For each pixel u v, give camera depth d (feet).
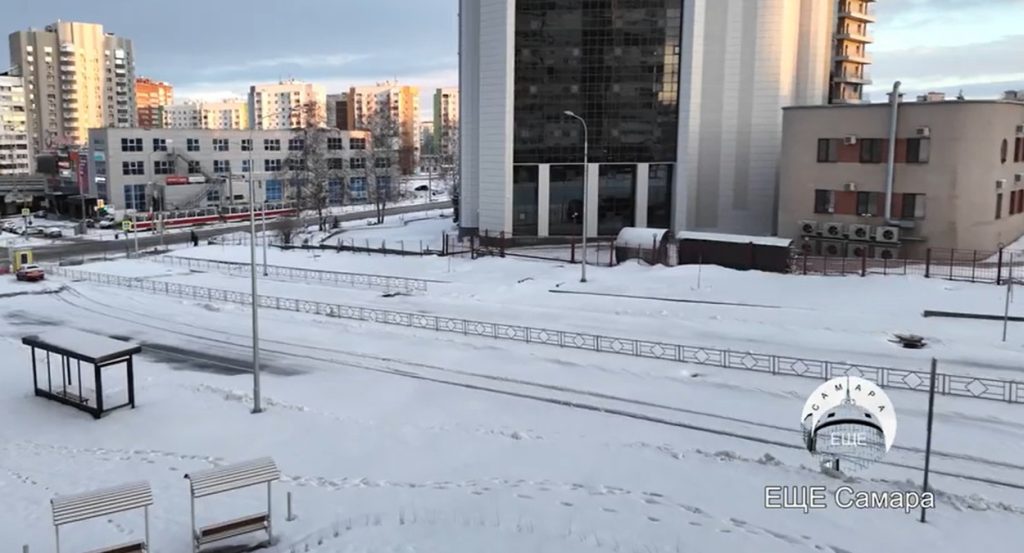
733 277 158.30
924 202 183.01
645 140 240.73
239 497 64.44
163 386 102.01
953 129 177.78
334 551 52.70
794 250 175.52
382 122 602.44
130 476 71.05
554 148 239.91
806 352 110.32
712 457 72.59
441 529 55.26
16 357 119.75
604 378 101.30
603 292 153.99
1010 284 114.73
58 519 49.80
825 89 248.11
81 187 334.65
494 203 241.96
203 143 365.61
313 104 615.98
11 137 512.63
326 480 68.28
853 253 193.06
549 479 67.31
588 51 236.63
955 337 115.24
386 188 400.06
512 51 234.58
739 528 55.26
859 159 191.31
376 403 93.25
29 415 92.73
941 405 87.25
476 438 79.25
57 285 184.34
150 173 350.43
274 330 133.28
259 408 89.92
